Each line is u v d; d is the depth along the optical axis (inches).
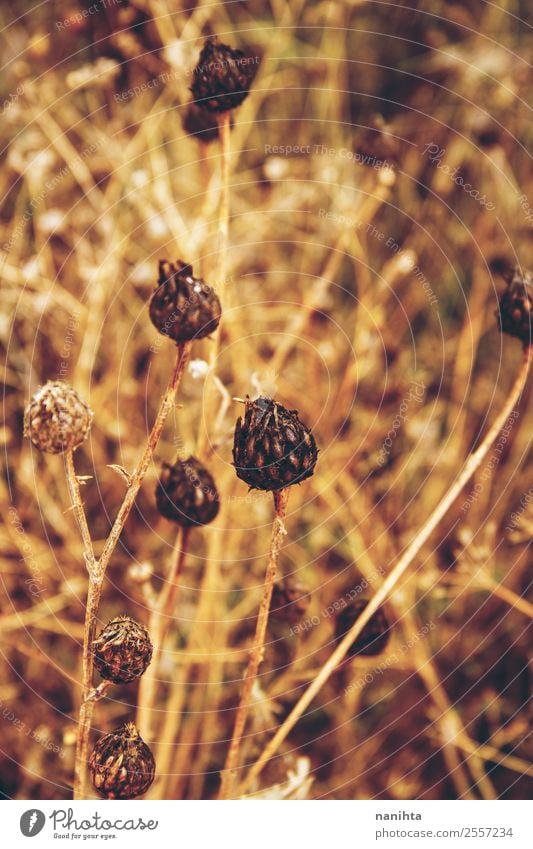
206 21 18.1
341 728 16.6
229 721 16.6
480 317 18.0
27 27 17.9
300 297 18.1
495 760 16.2
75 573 16.7
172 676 16.0
